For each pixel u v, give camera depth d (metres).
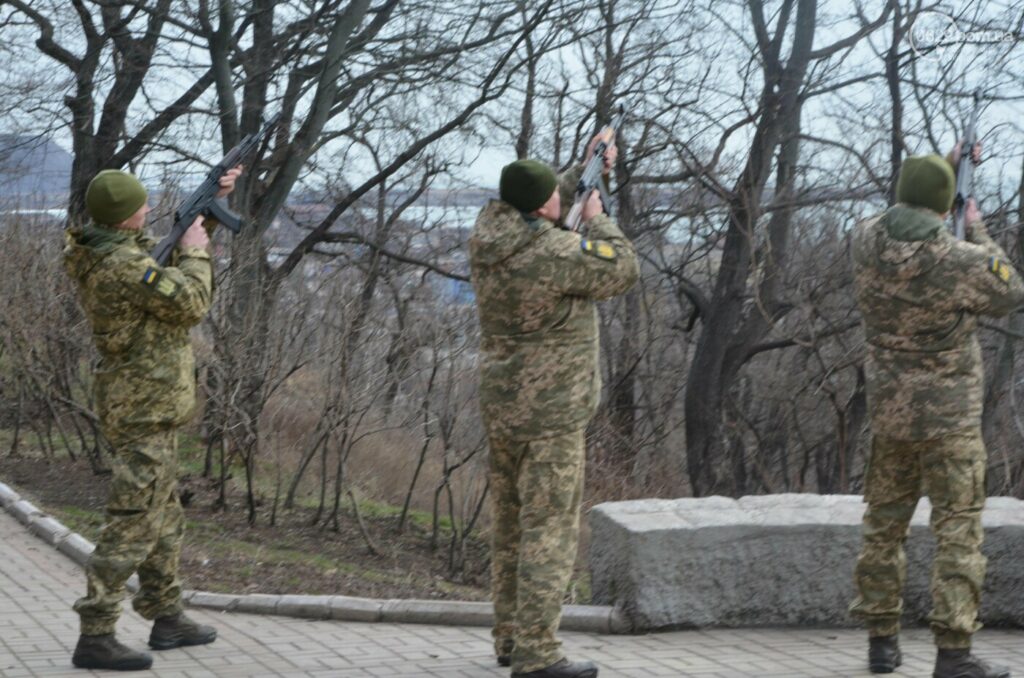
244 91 16.73
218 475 11.55
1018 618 6.38
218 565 8.13
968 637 5.24
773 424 19.30
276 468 11.47
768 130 17.11
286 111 16.70
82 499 10.18
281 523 10.02
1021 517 6.51
